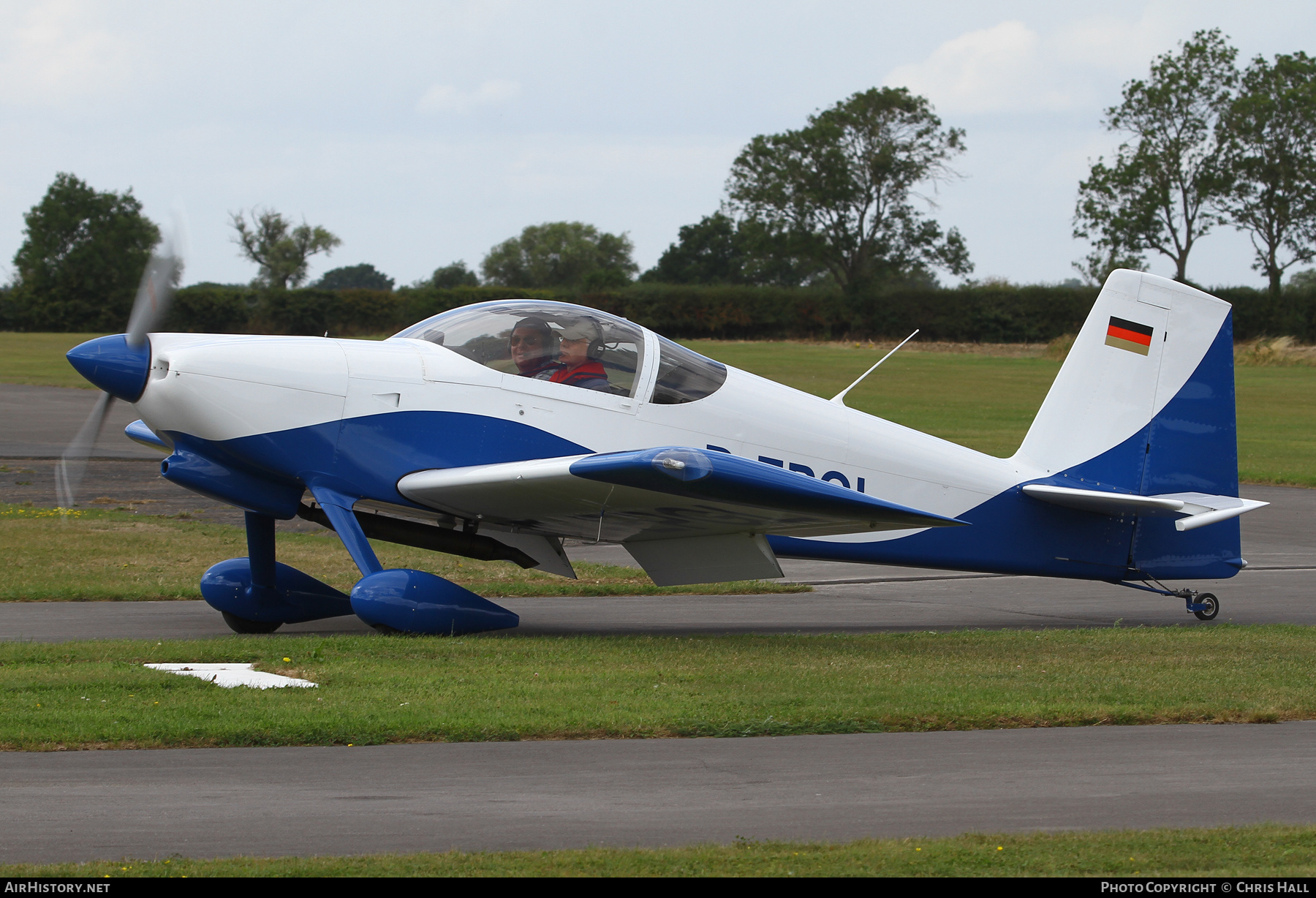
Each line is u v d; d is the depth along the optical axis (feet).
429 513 73.56
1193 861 34.53
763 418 77.92
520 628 76.02
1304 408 317.22
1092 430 85.71
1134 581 90.63
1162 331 85.81
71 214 520.83
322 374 69.05
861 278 642.22
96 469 164.76
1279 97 597.93
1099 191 625.41
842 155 654.94
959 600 94.53
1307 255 604.49
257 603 72.18
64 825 35.99
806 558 81.35
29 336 493.77
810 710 51.70
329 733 45.83
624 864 33.53
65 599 82.94
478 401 71.46
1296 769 45.19
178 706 48.67
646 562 78.18
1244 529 141.59
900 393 327.47
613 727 48.19
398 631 68.18
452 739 46.57
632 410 74.18
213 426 67.31
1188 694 56.49
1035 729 50.96
